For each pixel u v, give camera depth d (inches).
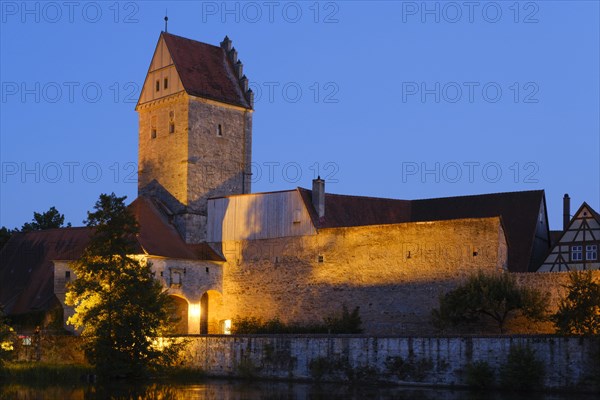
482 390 2192.4
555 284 2596.0
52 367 2539.4
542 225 3095.5
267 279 3132.4
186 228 3250.5
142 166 3452.3
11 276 3292.3
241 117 3486.7
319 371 2428.6
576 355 2134.6
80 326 2834.6
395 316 2854.3
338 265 2992.1
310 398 2096.5
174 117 3358.8
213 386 2362.2
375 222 3211.1
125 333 2519.7
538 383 2167.8
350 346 2399.1
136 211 3223.4
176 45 3427.7
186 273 3107.8
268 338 2522.1
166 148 3376.0
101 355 2529.5
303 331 2950.3
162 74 3417.8
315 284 3029.0
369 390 2237.9
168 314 2721.5
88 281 2593.5
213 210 3294.8
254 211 3201.3
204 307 3245.6
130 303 2568.9
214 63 3501.5
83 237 3240.7
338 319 2928.2
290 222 3112.7
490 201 3139.8
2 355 2581.2
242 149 3476.9
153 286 2655.0
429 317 2787.9
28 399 2108.8
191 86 3341.5
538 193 3068.4
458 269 2760.8
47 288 3115.2
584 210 2780.5
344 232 2992.1
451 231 2787.9
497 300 2551.7
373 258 2925.7
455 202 3216.0
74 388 2336.4
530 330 2588.6
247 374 2529.5
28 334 2807.6
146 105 3459.6
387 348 2348.7
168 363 2600.9
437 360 2282.2
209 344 2613.2
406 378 2314.2
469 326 2689.5
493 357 2217.0
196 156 3321.9
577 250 2773.1
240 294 3181.6
